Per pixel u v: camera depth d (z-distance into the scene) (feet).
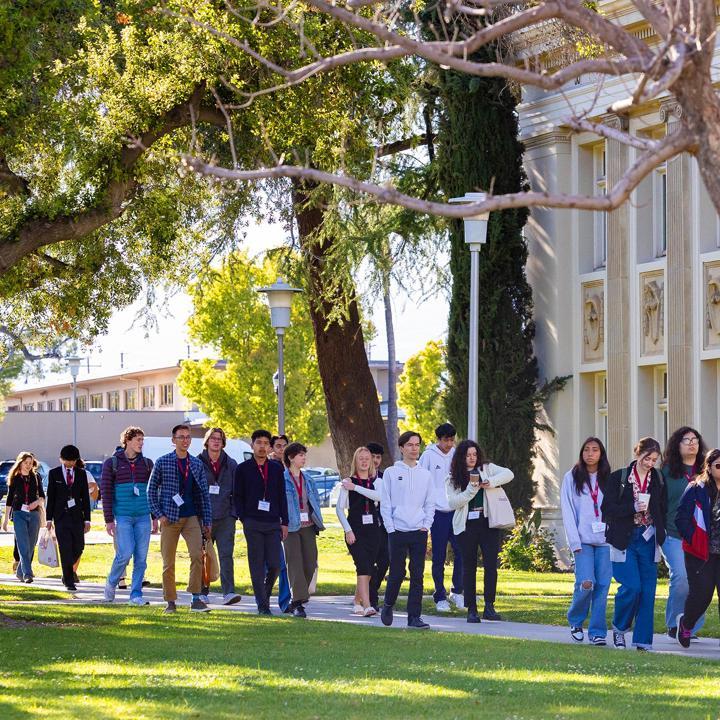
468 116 135.13
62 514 96.22
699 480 64.49
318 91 91.40
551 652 61.00
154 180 97.71
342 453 140.97
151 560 132.26
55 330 120.78
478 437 136.56
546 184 138.51
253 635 66.64
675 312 125.80
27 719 41.42
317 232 130.52
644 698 46.96
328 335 139.74
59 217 84.69
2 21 72.79
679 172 125.59
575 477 66.74
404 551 73.61
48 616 75.25
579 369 137.80
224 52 85.61
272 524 77.92
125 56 88.79
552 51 128.06
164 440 253.65
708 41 36.68
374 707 44.16
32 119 84.79
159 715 42.16
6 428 406.00
